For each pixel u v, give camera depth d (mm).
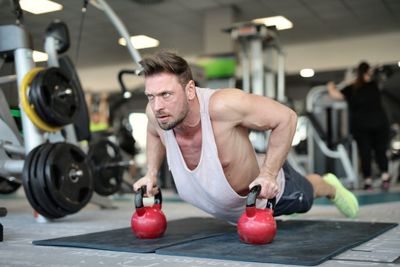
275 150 1543
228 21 7133
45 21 7340
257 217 1522
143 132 10047
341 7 7086
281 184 1823
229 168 1638
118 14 7293
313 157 6277
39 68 2539
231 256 1330
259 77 4875
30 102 2436
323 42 9133
